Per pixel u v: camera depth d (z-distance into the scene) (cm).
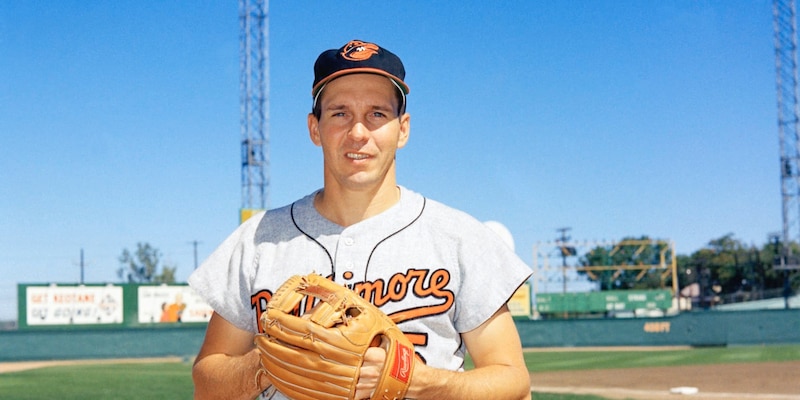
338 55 200
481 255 204
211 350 218
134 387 1396
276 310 182
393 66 202
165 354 2964
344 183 202
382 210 210
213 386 205
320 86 202
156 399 1190
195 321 3384
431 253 203
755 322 3069
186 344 2998
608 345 3216
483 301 200
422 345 197
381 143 200
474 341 206
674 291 4325
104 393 1285
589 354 2630
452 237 205
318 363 175
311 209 215
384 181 209
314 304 204
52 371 1925
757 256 5503
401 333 184
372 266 202
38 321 3194
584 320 3241
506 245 212
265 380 195
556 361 2259
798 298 4384
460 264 203
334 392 175
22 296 3183
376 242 204
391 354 176
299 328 176
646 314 4350
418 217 208
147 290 3350
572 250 4034
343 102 199
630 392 1334
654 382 1516
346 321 178
